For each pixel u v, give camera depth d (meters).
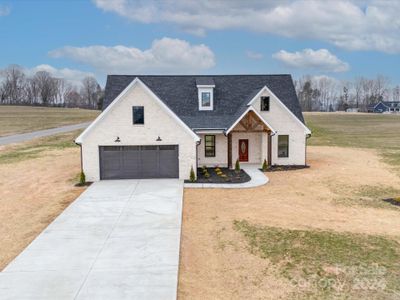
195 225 14.95
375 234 13.75
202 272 10.92
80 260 11.74
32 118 86.88
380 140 48.88
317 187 21.55
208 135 27.95
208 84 28.52
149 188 21.16
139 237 13.70
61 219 15.80
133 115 22.91
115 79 28.77
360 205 17.83
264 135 27.80
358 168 27.61
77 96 180.88
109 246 12.87
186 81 30.38
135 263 11.50
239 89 30.09
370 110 162.50
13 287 10.06
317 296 9.53
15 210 17.23
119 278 10.52
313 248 12.44
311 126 74.38
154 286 10.05
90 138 22.81
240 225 14.80
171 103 28.64
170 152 23.45
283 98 29.70
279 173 25.55
